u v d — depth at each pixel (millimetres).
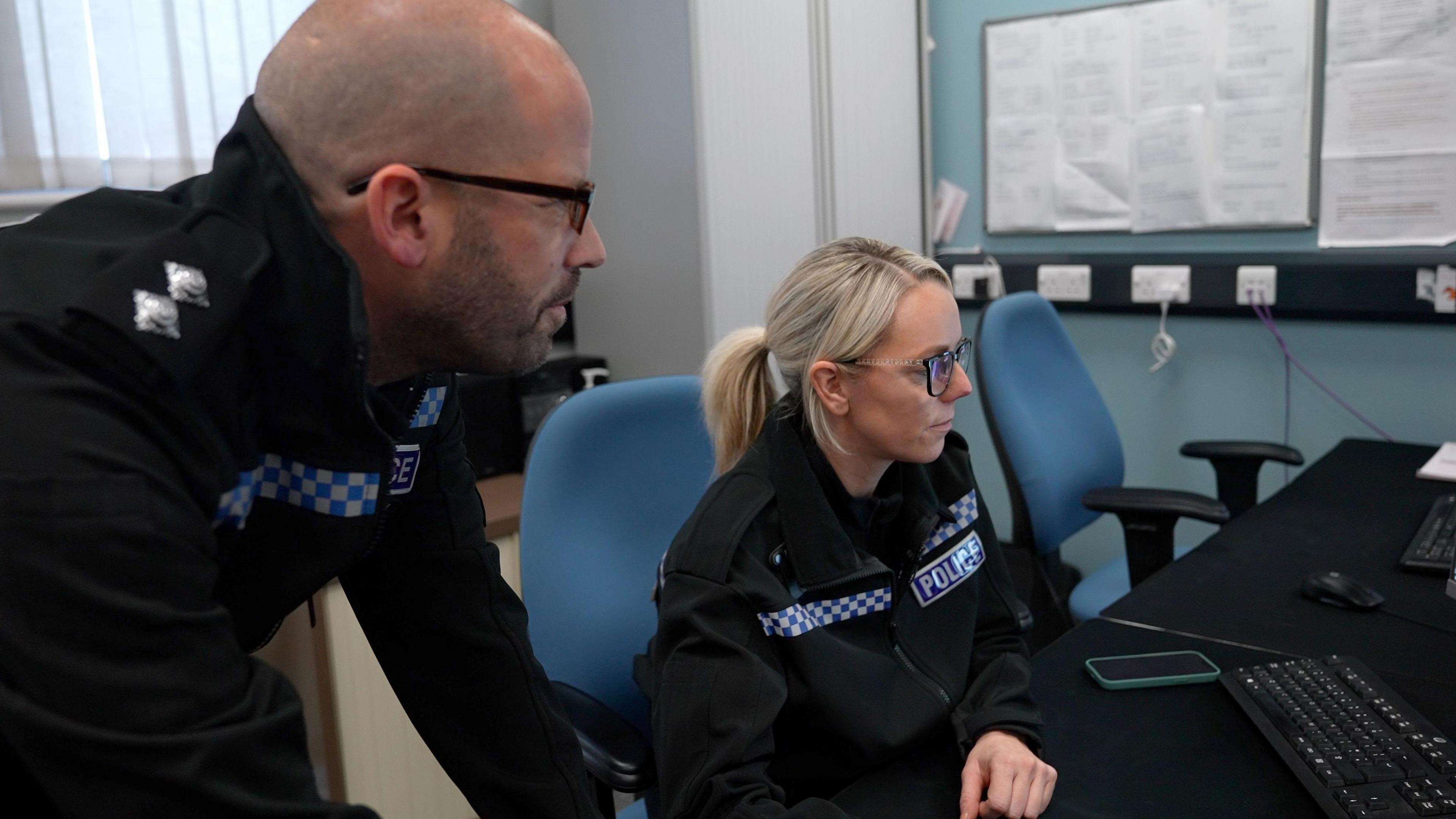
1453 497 1943
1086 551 3127
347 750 2012
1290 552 1771
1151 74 2852
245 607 799
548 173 728
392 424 797
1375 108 2559
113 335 590
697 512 1260
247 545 780
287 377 722
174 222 704
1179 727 1182
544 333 792
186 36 2152
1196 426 2932
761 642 1184
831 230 2902
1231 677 1265
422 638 998
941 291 1241
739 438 1395
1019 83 3070
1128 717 1212
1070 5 2953
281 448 750
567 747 1038
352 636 2006
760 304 2705
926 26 3152
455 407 976
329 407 737
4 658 543
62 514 546
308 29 714
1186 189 2848
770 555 1221
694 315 2592
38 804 661
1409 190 2547
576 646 1546
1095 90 2945
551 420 1610
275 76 721
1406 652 1353
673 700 1146
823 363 1228
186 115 2164
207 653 592
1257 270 2715
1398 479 2182
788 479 1242
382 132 693
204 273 646
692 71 2482
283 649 2039
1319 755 1063
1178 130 2834
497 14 729
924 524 1287
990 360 2207
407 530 964
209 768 563
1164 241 2916
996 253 3215
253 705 609
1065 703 1255
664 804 1147
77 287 612
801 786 1238
